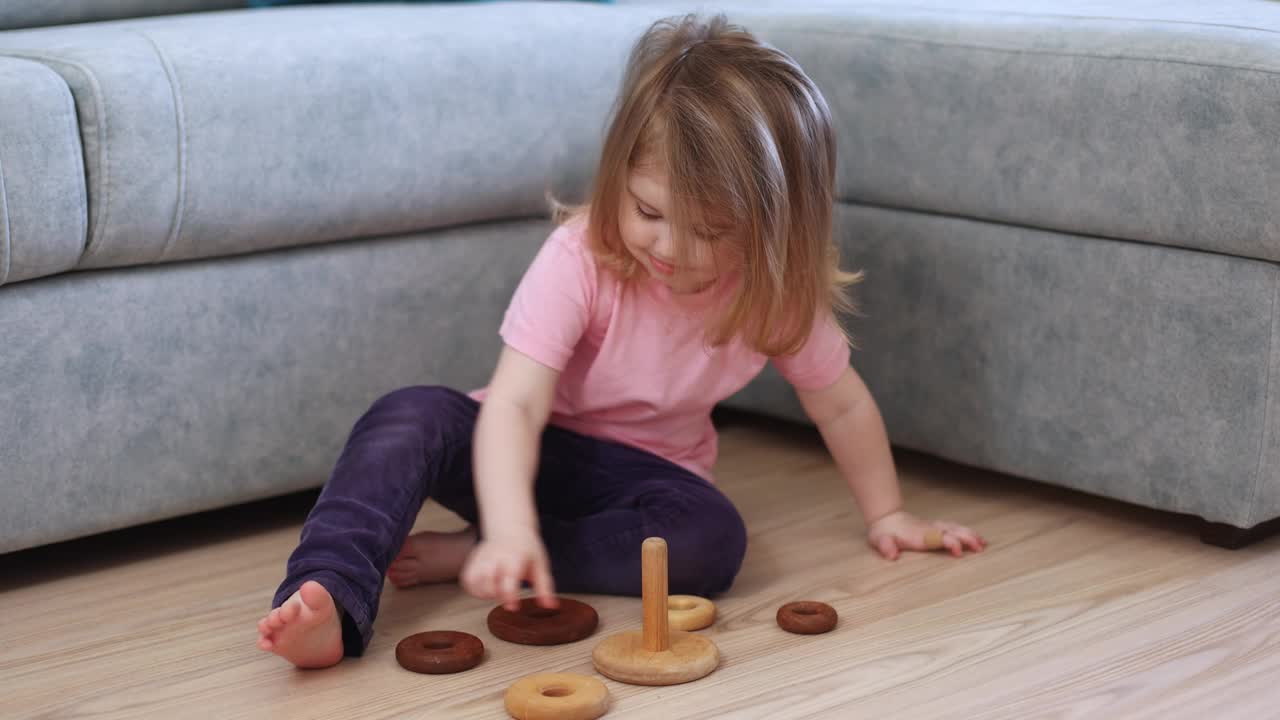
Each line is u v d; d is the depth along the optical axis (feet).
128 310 4.08
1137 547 4.35
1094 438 4.51
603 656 3.40
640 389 4.06
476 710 3.22
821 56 5.04
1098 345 4.46
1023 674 3.37
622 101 3.78
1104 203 4.33
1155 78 4.15
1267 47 3.99
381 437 3.78
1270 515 4.23
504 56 4.70
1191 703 3.20
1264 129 3.93
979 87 4.59
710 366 4.08
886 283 5.01
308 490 5.05
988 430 4.81
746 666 3.45
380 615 3.84
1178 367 4.27
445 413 3.92
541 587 3.41
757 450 5.49
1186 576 4.07
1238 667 3.40
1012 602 3.88
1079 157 4.36
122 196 3.92
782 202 3.63
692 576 3.89
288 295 4.41
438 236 4.76
